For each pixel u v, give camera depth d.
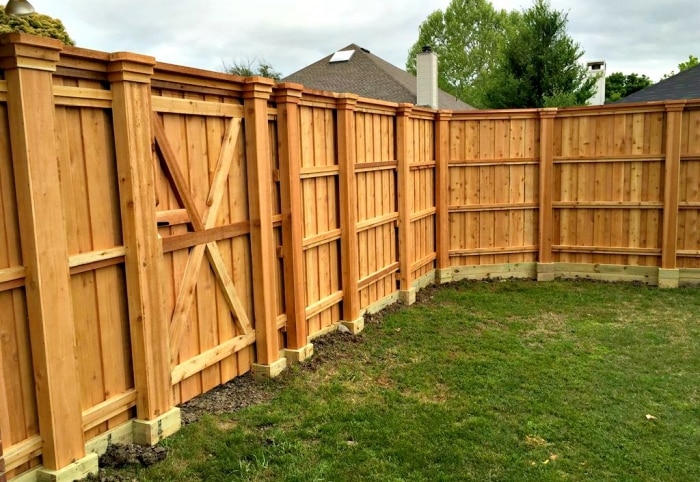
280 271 5.12
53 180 2.84
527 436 3.99
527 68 19.56
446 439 3.92
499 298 8.05
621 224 8.95
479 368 5.29
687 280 8.67
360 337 6.12
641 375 5.16
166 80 3.67
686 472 3.56
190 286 4.00
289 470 3.45
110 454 3.32
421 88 18.38
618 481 3.46
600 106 8.72
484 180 9.16
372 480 3.38
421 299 7.99
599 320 6.97
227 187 4.39
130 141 3.28
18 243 2.79
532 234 9.35
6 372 2.76
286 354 5.18
